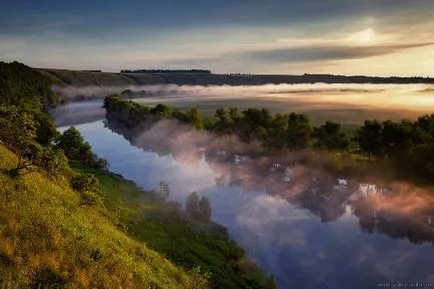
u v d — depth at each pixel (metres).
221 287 50.75
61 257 28.39
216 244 65.25
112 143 179.62
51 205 39.31
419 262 67.56
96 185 63.38
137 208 78.38
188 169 129.75
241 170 131.38
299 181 118.50
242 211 88.25
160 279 39.00
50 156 54.84
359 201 100.81
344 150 144.88
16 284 22.88
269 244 70.69
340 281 60.25
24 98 187.62
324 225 83.25
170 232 67.38
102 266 31.30
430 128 131.88
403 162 119.31
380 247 73.00
